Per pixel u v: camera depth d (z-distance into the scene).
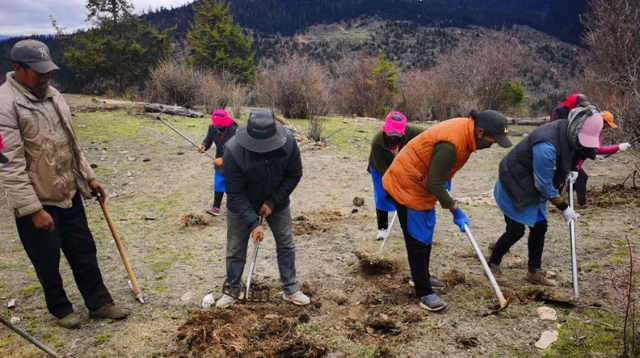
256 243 3.79
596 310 3.83
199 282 4.65
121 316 3.96
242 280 4.62
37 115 3.36
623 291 3.99
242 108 17.44
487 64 21.62
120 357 3.46
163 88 17.44
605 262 4.68
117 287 4.56
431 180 3.62
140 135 12.26
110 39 33.72
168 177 9.05
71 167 3.67
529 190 4.04
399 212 3.93
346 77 22.48
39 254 3.60
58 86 37.94
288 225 4.06
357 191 8.22
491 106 21.89
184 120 14.64
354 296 4.28
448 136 3.58
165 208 7.29
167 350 3.52
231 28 35.69
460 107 19.91
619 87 13.61
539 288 4.04
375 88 21.88
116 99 22.27
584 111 3.80
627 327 3.54
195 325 3.73
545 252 5.06
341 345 3.53
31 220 3.52
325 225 6.32
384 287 4.42
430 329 3.68
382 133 5.27
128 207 7.33
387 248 5.39
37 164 3.42
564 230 5.68
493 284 3.75
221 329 3.61
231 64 34.50
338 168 9.78
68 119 3.59
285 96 16.88
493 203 7.07
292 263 4.11
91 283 3.91
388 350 3.43
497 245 4.41
